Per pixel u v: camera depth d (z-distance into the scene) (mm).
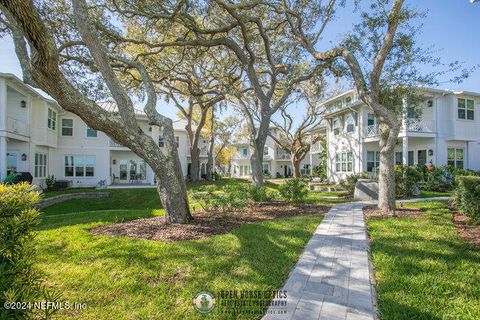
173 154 6543
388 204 8477
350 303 3025
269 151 41844
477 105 17766
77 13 5395
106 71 5691
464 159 17766
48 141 18734
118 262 4094
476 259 4223
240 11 10492
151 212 8797
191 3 9016
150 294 3213
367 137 18719
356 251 4738
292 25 10258
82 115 5023
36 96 16984
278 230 5992
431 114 17438
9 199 2711
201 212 8000
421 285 3395
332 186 18812
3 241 2328
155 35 12008
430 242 5059
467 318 2729
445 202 10062
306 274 3793
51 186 18672
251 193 9219
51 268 3885
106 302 3037
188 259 4219
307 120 27531
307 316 2777
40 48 3799
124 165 25031
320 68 11125
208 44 10406
